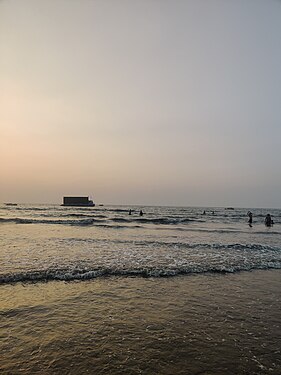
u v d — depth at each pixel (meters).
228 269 11.56
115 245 17.53
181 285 9.29
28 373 4.32
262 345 5.33
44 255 13.39
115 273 10.47
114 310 6.95
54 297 7.75
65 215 55.25
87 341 5.35
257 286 9.38
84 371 4.41
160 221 45.22
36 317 6.37
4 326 5.86
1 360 4.64
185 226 37.59
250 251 16.50
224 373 4.43
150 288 8.88
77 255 13.67
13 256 12.94
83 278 9.77
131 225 36.62
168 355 4.92
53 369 4.44
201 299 7.93
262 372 4.47
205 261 13.11
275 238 24.78
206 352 5.04
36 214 57.00
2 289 8.30
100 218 48.75
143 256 13.91
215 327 6.08
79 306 7.14
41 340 5.34
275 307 7.39
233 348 5.20
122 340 5.43
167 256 14.09
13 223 34.75
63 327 5.91
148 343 5.33
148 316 6.62
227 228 35.31
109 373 4.37
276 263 13.05
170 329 5.95
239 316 6.72
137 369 4.49
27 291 8.19
